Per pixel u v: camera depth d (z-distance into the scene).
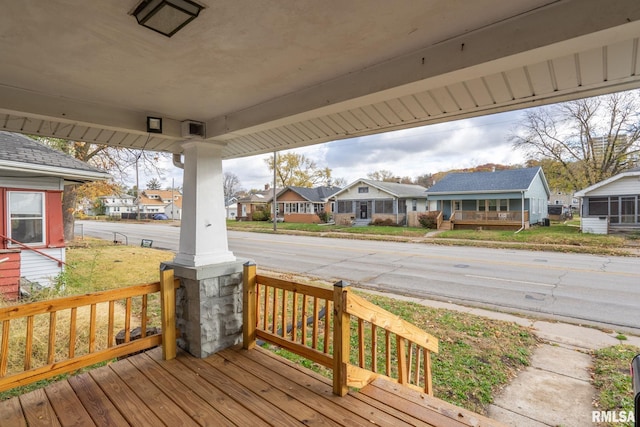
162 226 28.59
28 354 2.28
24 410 2.17
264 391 2.39
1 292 5.90
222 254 3.21
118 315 5.08
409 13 1.52
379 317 2.52
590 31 1.41
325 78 2.26
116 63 1.96
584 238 13.37
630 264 9.06
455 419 2.04
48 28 1.55
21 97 2.33
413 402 2.23
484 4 1.47
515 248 12.74
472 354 3.89
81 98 2.56
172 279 2.94
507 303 5.82
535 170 20.30
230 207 46.22
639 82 1.78
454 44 1.77
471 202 20.61
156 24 1.52
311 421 2.03
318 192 33.00
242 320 3.24
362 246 13.71
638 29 1.38
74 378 2.57
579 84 1.87
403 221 22.66
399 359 2.67
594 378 3.36
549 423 2.70
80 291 6.32
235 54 1.88
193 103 2.73
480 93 2.13
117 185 14.34
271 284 2.96
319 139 3.28
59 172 6.75
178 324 3.14
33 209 6.95
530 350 3.99
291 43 1.77
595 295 6.19
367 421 2.03
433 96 2.26
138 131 2.95
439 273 8.27
